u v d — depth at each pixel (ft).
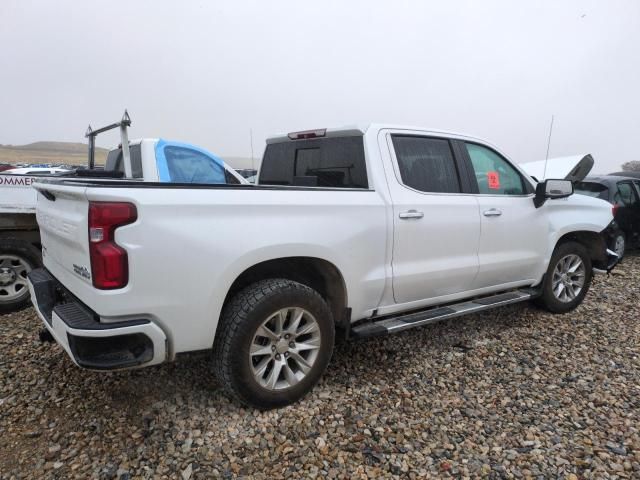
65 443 8.41
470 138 13.38
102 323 7.80
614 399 10.34
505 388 10.78
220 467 7.89
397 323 11.28
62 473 7.64
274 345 9.39
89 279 7.91
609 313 16.29
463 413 9.69
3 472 7.62
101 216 7.52
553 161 33.14
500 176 13.99
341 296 10.53
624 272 23.45
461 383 11.00
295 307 9.45
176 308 8.19
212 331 8.68
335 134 12.00
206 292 8.39
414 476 7.79
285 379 9.71
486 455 8.35
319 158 12.62
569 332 14.35
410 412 9.68
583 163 31.45
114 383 10.53
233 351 8.79
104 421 9.09
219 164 19.40
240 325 8.79
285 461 8.09
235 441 8.58
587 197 16.97
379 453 8.34
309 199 9.70
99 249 7.56
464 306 12.96
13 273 15.16
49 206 10.06
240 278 9.64
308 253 9.53
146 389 10.32
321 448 8.45
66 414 9.31
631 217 26.84
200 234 8.25
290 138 13.51
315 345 9.91
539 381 11.15
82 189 7.66
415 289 11.67
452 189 12.53
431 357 12.39
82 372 11.01
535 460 8.22
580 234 16.85
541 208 14.66
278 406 9.60
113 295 7.64
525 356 12.55
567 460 8.23
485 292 13.73
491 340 13.61
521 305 16.99
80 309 8.50
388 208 10.87
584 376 11.43
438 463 8.12
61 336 8.22
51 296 10.03
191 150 18.54
